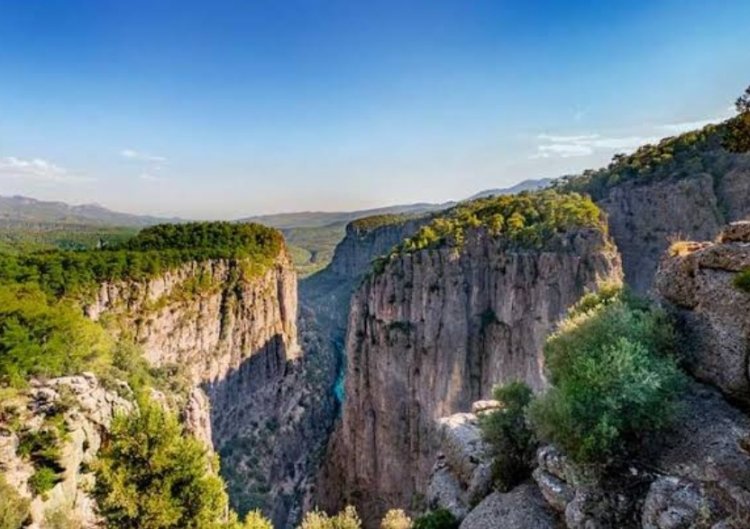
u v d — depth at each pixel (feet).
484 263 249.75
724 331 68.54
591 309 84.94
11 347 156.97
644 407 62.54
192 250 382.22
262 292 420.77
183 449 95.04
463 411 241.35
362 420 261.03
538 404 73.82
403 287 255.29
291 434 369.09
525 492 80.74
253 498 291.38
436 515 91.91
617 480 62.44
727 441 59.62
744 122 93.61
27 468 115.55
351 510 126.52
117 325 281.95
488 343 242.37
